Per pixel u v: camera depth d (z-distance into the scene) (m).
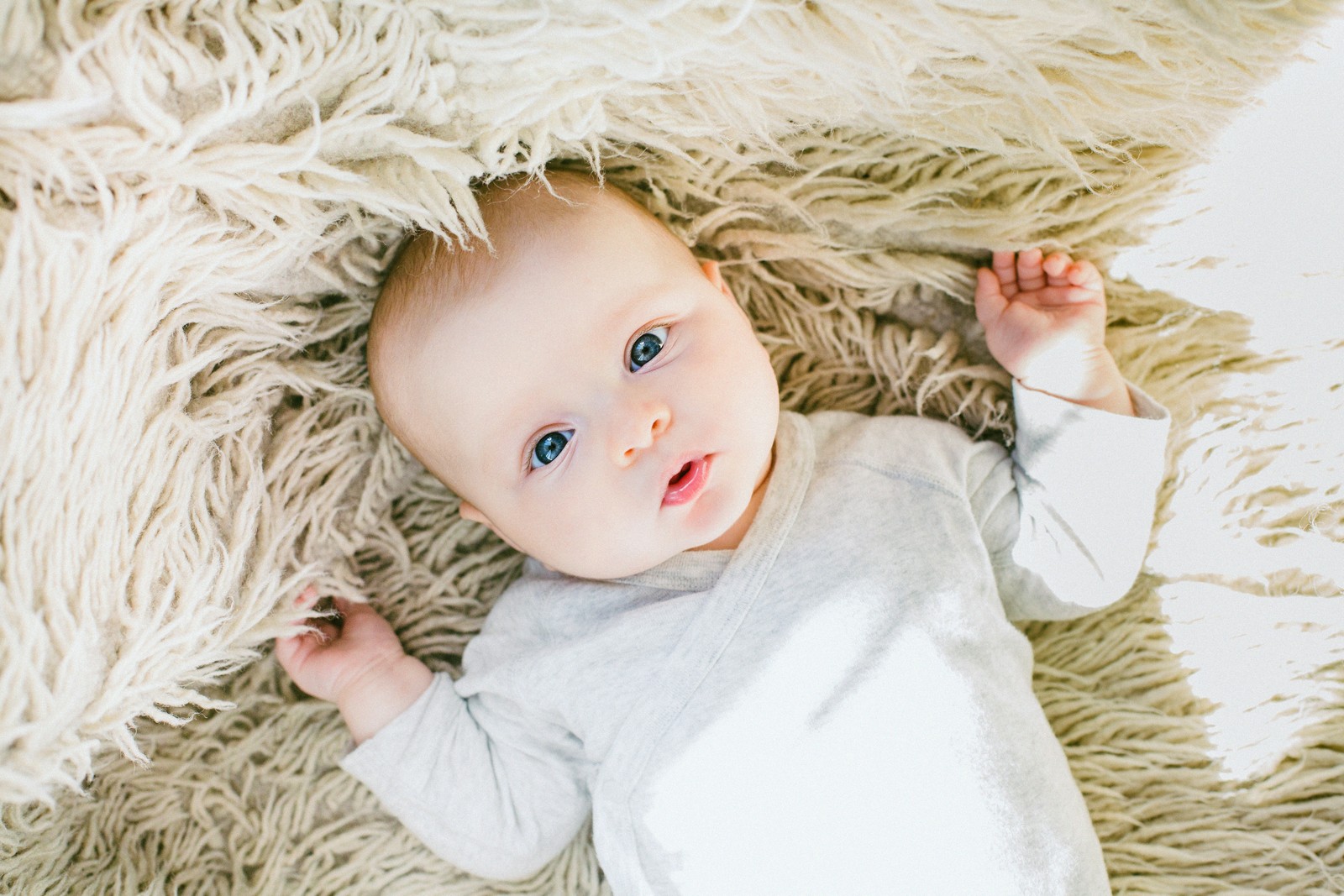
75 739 0.75
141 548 0.81
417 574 1.13
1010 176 0.93
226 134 0.72
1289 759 0.98
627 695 0.93
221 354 0.88
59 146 0.65
